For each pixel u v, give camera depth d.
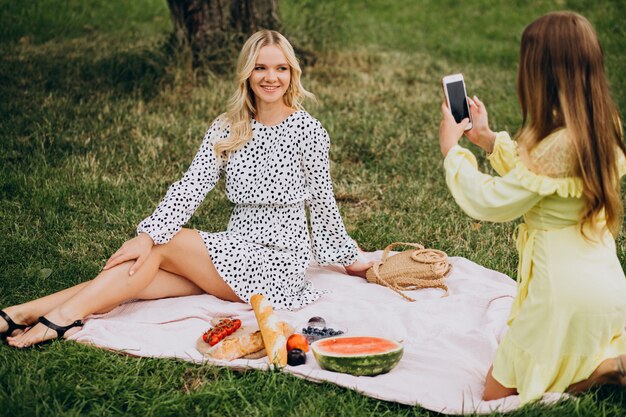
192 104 8.08
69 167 6.51
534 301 3.09
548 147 2.96
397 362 3.53
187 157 6.90
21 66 9.10
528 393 3.08
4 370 3.42
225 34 8.95
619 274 3.12
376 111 8.33
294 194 4.38
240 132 4.33
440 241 5.38
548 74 2.96
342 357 3.43
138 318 4.05
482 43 11.95
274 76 4.21
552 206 3.05
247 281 4.24
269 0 9.27
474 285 4.50
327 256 4.62
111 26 11.79
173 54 8.85
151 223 4.05
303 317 4.15
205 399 3.30
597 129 2.92
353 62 10.13
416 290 4.55
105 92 8.33
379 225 5.65
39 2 12.16
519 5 13.73
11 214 5.59
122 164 6.71
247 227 4.41
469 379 3.46
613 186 2.97
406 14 13.55
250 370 3.55
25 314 3.88
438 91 9.27
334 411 3.25
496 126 8.04
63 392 3.30
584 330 3.04
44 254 5.02
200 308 4.16
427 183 6.55
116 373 3.52
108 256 5.02
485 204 3.06
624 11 12.68
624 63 10.31
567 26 2.93
